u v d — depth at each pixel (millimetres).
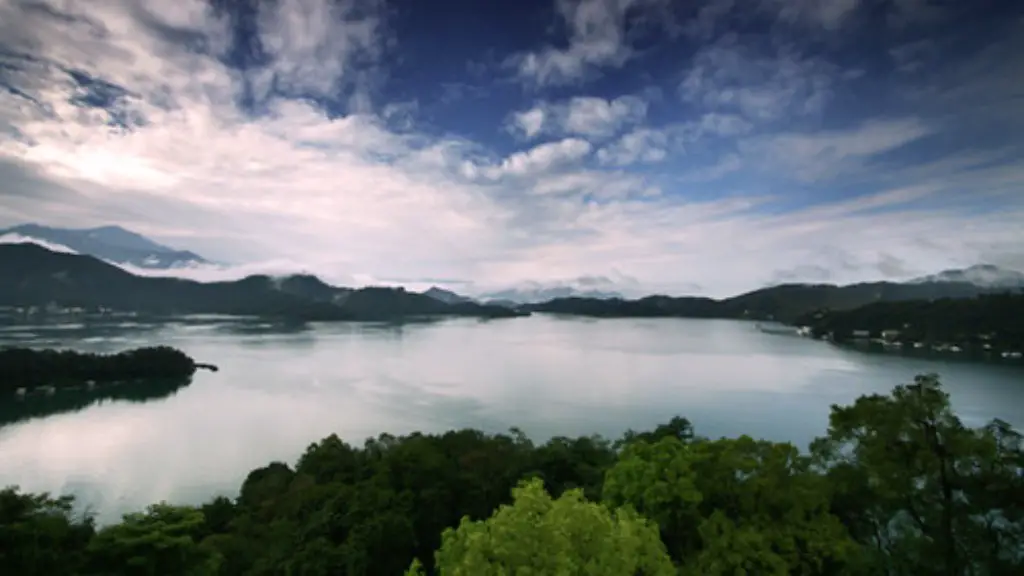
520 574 14664
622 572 15531
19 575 25594
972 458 21906
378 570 40000
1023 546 21484
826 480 23484
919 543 22250
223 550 40219
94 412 136000
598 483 44406
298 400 153125
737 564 19781
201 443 110250
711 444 25891
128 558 26094
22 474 91125
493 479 51250
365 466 60406
